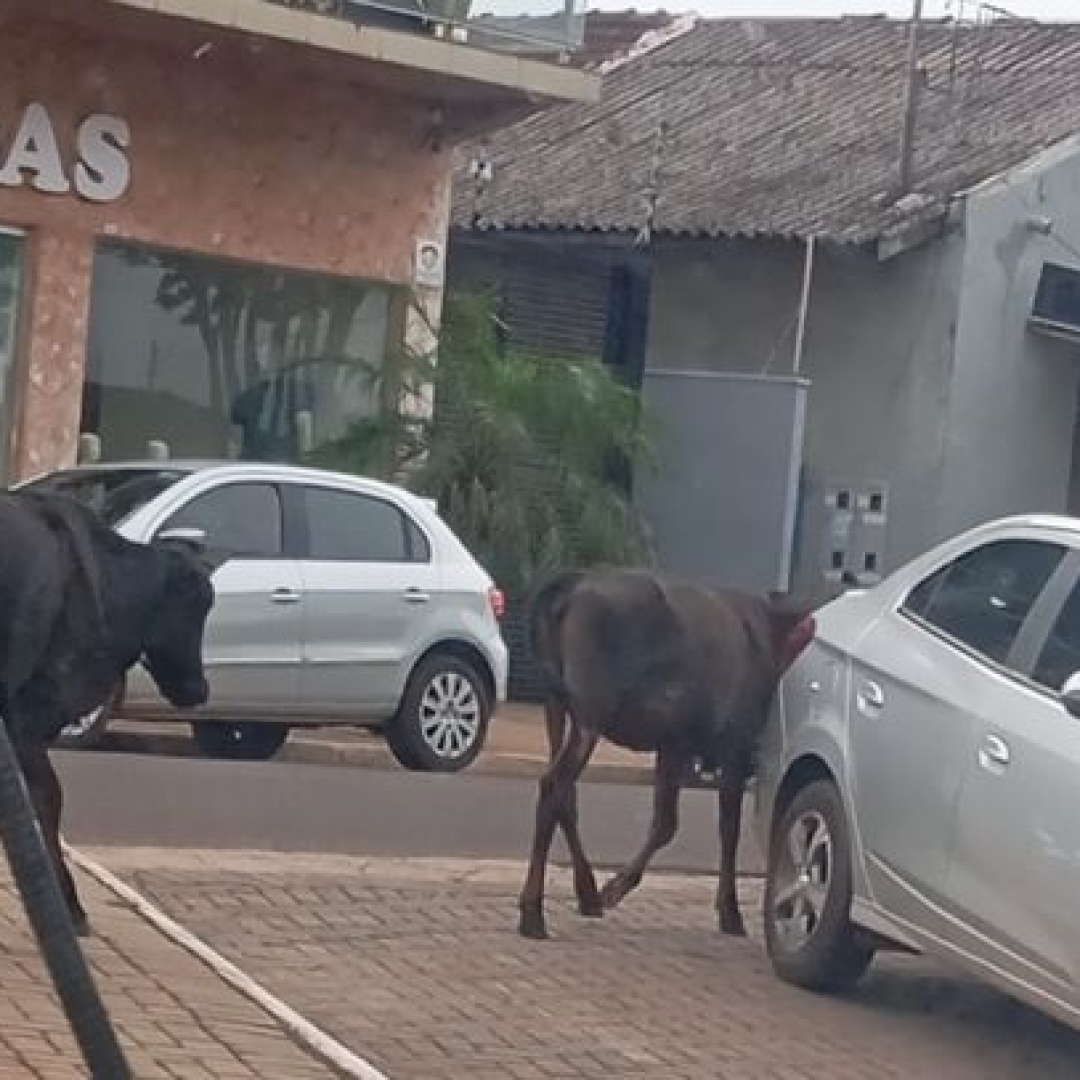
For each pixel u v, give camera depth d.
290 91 21.34
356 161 21.91
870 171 26.70
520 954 10.59
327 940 10.55
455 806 13.95
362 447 21.84
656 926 11.57
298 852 12.99
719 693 10.76
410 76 21.09
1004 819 8.86
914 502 25.72
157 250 20.89
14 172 19.77
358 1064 8.03
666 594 10.88
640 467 23.70
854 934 10.02
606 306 27.70
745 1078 8.77
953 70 28.52
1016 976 8.84
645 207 26.67
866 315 26.08
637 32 32.38
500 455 22.09
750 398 24.77
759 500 24.61
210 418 21.41
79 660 9.14
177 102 20.69
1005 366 26.06
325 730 19.02
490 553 21.98
